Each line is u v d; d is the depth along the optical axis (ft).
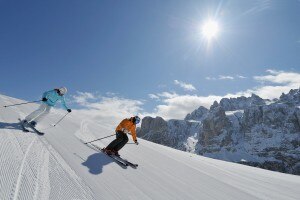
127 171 28.12
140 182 26.04
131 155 35.45
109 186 23.12
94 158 29.30
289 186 36.81
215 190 28.78
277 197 30.50
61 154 27.14
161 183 27.25
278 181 38.99
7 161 20.89
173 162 36.91
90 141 37.17
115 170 27.37
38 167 21.89
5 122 33.40
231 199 27.09
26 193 17.37
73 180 21.89
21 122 34.99
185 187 27.73
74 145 32.14
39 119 36.70
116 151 32.73
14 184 17.89
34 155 24.12
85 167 25.80
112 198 21.07
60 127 40.75
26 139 28.09
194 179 31.14
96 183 22.88
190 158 44.24
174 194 25.18
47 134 33.50
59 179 21.18
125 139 34.06
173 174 31.27
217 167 41.09
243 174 39.47
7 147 23.70
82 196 19.72
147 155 37.52
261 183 35.58
